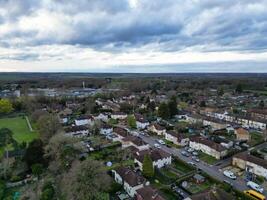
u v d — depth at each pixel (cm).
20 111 16625
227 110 16600
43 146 7881
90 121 13538
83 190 5312
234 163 8106
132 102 18925
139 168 7656
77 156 7656
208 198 5262
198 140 9631
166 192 6244
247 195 5997
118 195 6166
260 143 10494
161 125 12606
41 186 6316
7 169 7044
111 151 9000
